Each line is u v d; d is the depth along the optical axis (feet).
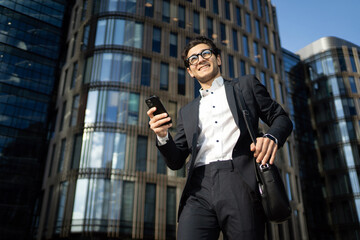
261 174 4.49
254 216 4.46
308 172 118.83
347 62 132.05
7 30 85.56
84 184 57.72
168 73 74.43
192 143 5.36
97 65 68.39
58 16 96.32
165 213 60.39
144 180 60.85
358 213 107.86
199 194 4.93
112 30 72.08
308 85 137.80
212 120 5.48
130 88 67.41
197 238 4.58
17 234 69.62
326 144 124.57
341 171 116.78
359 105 124.36
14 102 81.00
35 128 81.66
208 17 90.33
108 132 62.03
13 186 73.51
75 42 81.20
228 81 5.88
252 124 5.15
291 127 5.09
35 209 72.13
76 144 62.59
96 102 64.75
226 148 5.09
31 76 85.81
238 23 98.84
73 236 54.13
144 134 64.80
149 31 76.07
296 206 84.02
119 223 55.67
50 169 67.97
